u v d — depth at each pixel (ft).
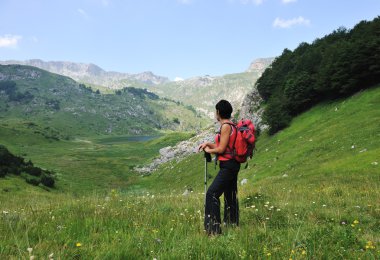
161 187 287.69
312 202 36.24
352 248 15.97
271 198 38.01
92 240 16.26
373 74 232.32
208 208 19.27
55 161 497.87
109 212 24.08
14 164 277.44
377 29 237.45
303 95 269.85
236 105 456.86
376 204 33.35
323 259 13.98
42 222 20.61
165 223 21.30
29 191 223.10
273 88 338.95
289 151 191.72
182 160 356.38
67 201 32.63
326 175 113.39
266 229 18.44
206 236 17.30
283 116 269.44
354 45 238.27
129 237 16.11
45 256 13.14
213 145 20.93
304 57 317.83
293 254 13.46
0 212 23.93
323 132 195.31
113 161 513.04
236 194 21.40
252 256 13.78
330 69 249.55
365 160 117.70
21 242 15.07
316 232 18.26
